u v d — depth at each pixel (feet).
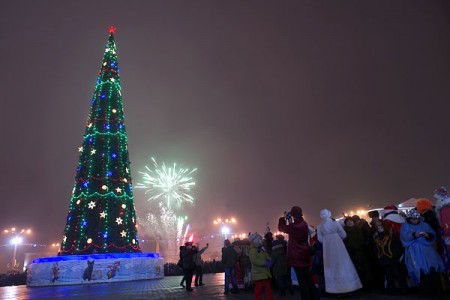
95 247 62.85
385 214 31.04
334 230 27.02
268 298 22.48
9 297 42.29
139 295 37.86
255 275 22.67
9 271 121.90
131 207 68.95
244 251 39.42
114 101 73.87
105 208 64.64
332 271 26.13
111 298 35.70
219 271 94.02
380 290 29.91
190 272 41.68
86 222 63.52
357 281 25.84
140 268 65.77
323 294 29.12
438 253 26.18
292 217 23.24
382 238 27.40
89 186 65.51
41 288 55.72
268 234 35.96
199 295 35.55
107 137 69.87
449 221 25.17
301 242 21.38
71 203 66.74
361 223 30.58
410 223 26.35
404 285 26.23
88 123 72.38
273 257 30.91
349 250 29.99
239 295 34.12
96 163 67.15
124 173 69.36
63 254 63.26
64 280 59.93
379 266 30.07
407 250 25.85
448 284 25.02
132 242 67.31
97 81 76.33
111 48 79.56
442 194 26.58
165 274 84.02
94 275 60.90
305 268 21.11
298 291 34.99
